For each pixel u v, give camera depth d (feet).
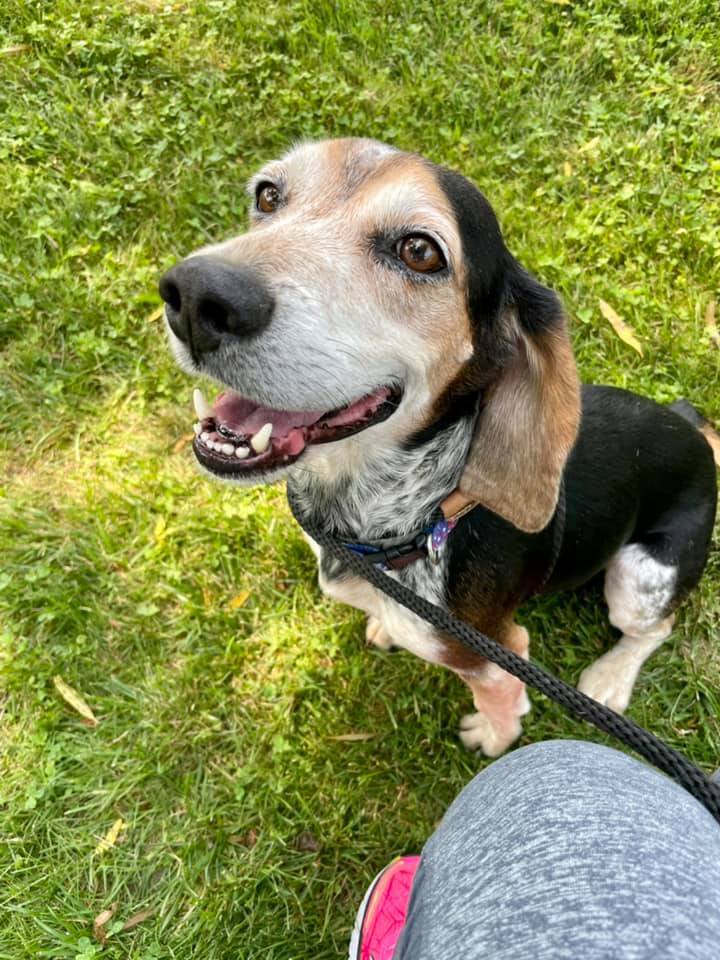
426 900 0.72
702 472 1.31
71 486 1.66
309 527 1.10
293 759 1.38
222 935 1.23
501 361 1.03
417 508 1.07
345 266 0.90
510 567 1.12
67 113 2.11
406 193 0.92
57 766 1.36
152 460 1.67
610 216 1.93
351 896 1.28
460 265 0.94
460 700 1.45
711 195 1.99
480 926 0.60
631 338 1.74
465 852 0.71
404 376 0.96
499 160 2.03
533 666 0.83
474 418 1.05
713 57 2.21
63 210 1.93
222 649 1.48
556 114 2.11
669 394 1.71
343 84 2.15
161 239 1.93
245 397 0.88
